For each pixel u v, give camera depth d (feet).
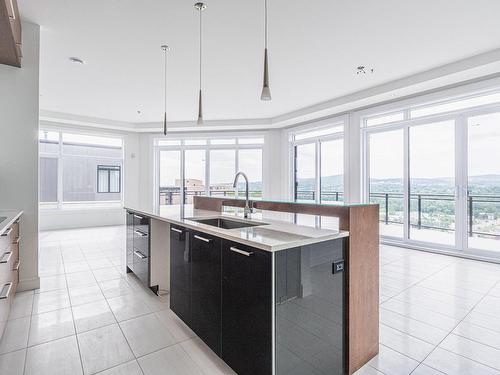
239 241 4.91
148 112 20.90
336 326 5.24
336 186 20.74
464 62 12.05
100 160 25.00
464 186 14.03
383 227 17.67
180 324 7.25
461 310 8.10
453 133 14.51
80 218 23.03
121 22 9.27
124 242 17.10
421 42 10.68
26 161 9.25
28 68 9.27
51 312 7.80
